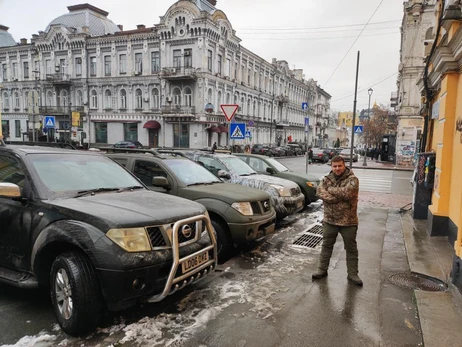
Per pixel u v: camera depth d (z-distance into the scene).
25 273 3.82
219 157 8.80
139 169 6.53
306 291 4.46
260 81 51.00
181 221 3.71
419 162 8.69
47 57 44.78
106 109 41.97
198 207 4.23
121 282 3.19
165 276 3.51
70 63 43.03
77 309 3.22
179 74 36.56
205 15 35.31
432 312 3.83
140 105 40.41
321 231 7.66
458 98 6.33
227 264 5.46
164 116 37.75
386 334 3.48
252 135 48.97
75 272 3.26
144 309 3.90
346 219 4.70
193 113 36.91
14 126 48.81
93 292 3.28
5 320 3.62
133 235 3.34
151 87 39.41
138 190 4.71
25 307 3.92
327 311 3.93
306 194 10.20
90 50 42.09
